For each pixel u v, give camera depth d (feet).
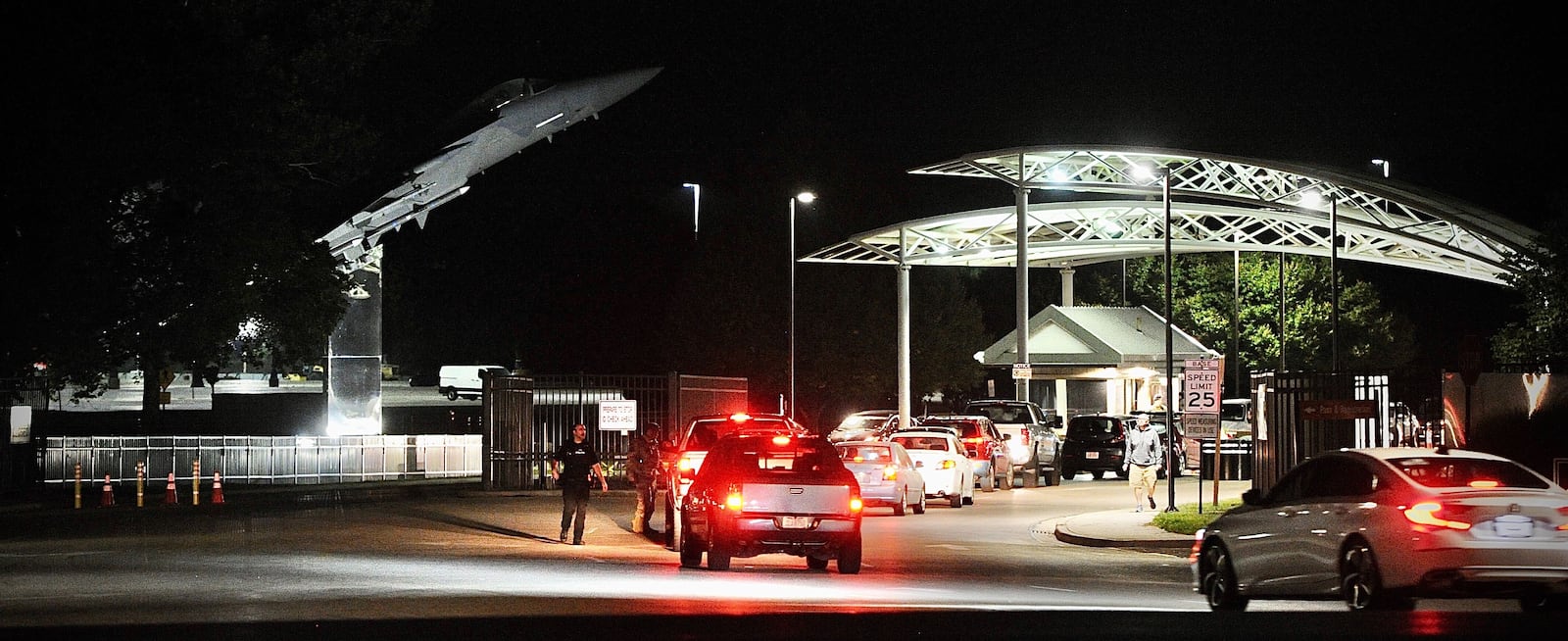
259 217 195.62
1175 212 297.94
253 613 77.97
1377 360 418.31
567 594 89.51
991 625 68.39
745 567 115.55
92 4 166.61
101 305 180.55
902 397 296.71
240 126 185.57
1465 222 256.93
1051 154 276.41
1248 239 317.83
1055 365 366.63
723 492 106.52
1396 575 75.61
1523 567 74.13
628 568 111.14
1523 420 140.97
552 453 223.92
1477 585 74.28
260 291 202.59
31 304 172.35
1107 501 202.39
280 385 544.62
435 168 233.76
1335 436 152.76
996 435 228.43
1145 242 310.24
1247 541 85.61
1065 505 195.42
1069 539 146.82
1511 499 75.41
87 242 172.35
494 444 220.43
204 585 95.25
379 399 255.09
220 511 177.68
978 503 199.82
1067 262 364.99
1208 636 62.85
